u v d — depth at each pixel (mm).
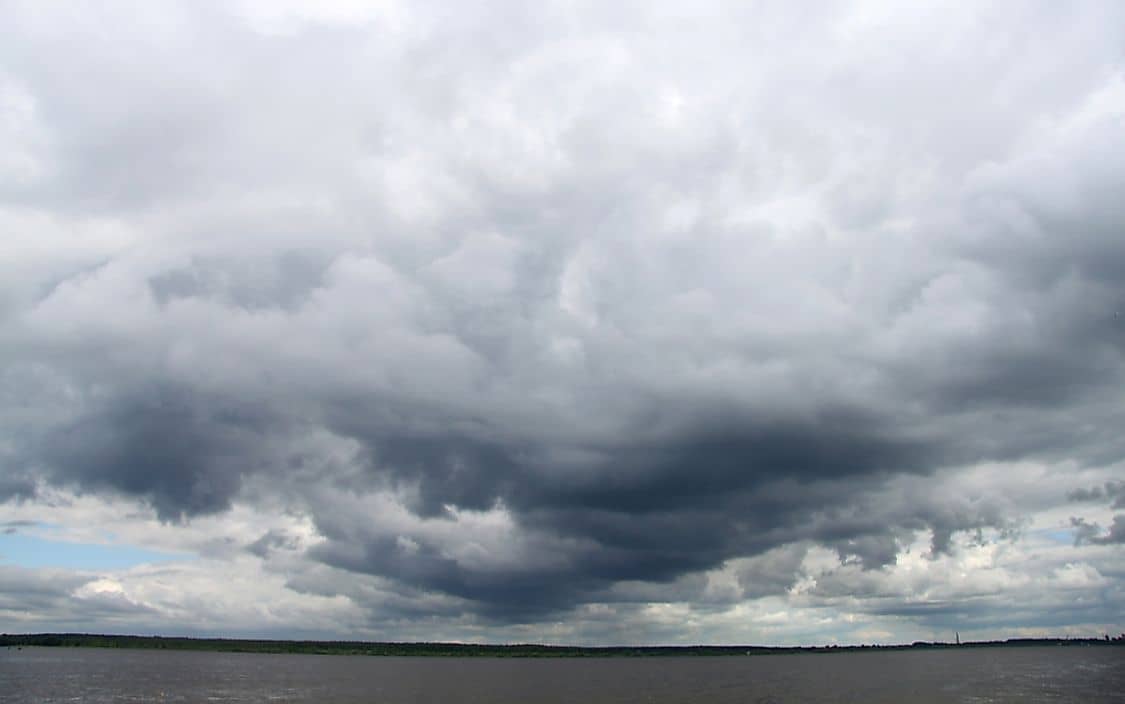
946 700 164875
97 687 198875
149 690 192750
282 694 189625
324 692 197500
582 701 175375
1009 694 176750
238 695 184625
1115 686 197125
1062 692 181125
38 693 180625
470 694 195625
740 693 193000
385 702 171750
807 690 199250
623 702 172250
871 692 188625
